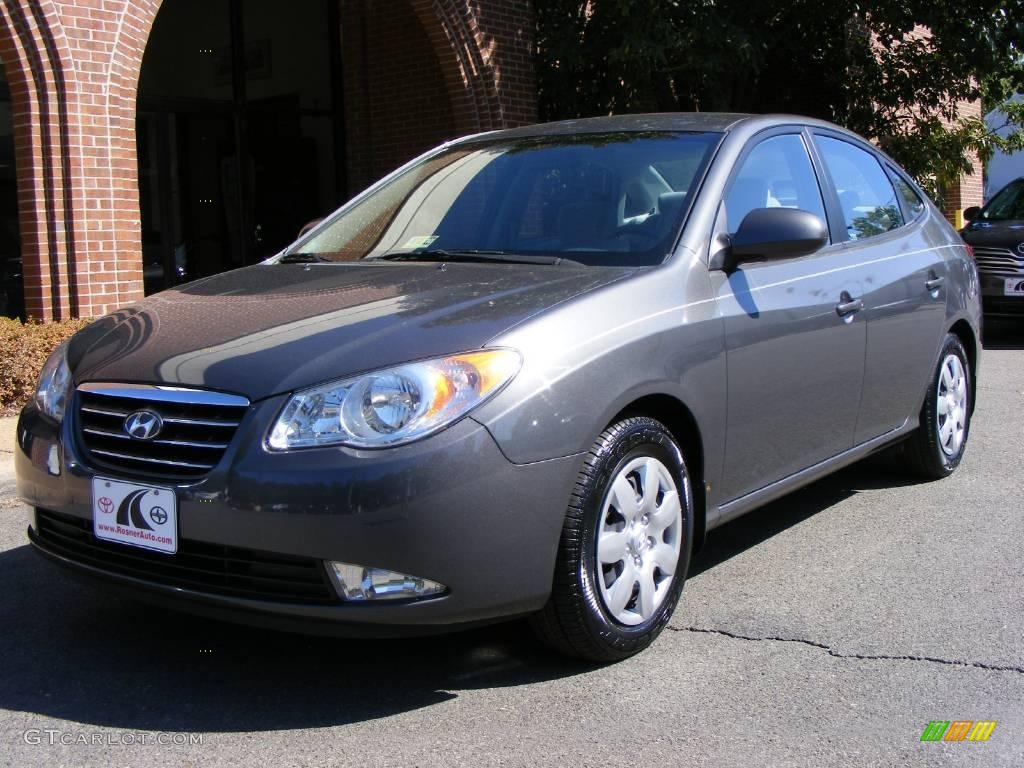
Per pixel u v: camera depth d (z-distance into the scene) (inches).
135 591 124.0
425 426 114.0
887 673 133.1
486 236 163.6
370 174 509.4
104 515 124.6
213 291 153.1
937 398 217.2
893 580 166.9
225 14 467.2
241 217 481.1
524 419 118.7
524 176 171.5
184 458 120.1
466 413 115.6
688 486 142.3
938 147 536.7
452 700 125.7
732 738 116.6
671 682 130.2
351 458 112.7
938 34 500.4
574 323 128.3
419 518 112.3
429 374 116.4
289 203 500.7
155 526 120.0
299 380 117.4
